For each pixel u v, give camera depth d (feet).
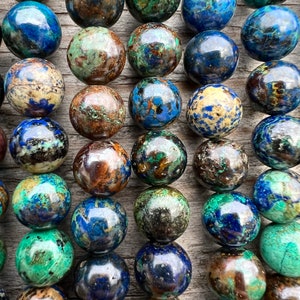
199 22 0.20
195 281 0.20
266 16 0.19
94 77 0.18
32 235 0.18
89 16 0.18
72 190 0.20
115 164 0.18
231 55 0.19
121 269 0.18
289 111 0.20
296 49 0.22
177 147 0.18
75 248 0.20
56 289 0.18
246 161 0.19
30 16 0.18
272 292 0.19
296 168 0.21
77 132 0.19
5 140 0.18
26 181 0.18
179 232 0.18
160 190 0.18
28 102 0.18
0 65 0.20
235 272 0.18
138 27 0.20
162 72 0.19
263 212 0.19
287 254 0.18
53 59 0.20
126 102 0.21
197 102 0.19
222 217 0.18
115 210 0.18
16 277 0.19
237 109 0.19
